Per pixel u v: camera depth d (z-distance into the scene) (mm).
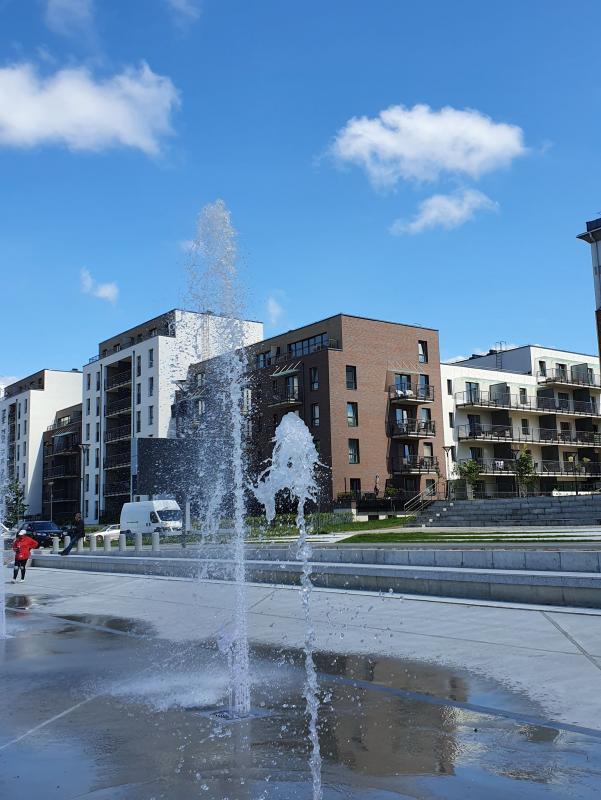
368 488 48656
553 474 56250
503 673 6848
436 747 4832
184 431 39125
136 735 5371
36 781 4461
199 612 12164
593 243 37312
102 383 68938
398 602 11703
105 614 12648
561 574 10602
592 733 5008
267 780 4316
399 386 51906
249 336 56844
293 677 7168
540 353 61875
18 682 7340
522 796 3949
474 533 25188
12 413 89375
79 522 29750
